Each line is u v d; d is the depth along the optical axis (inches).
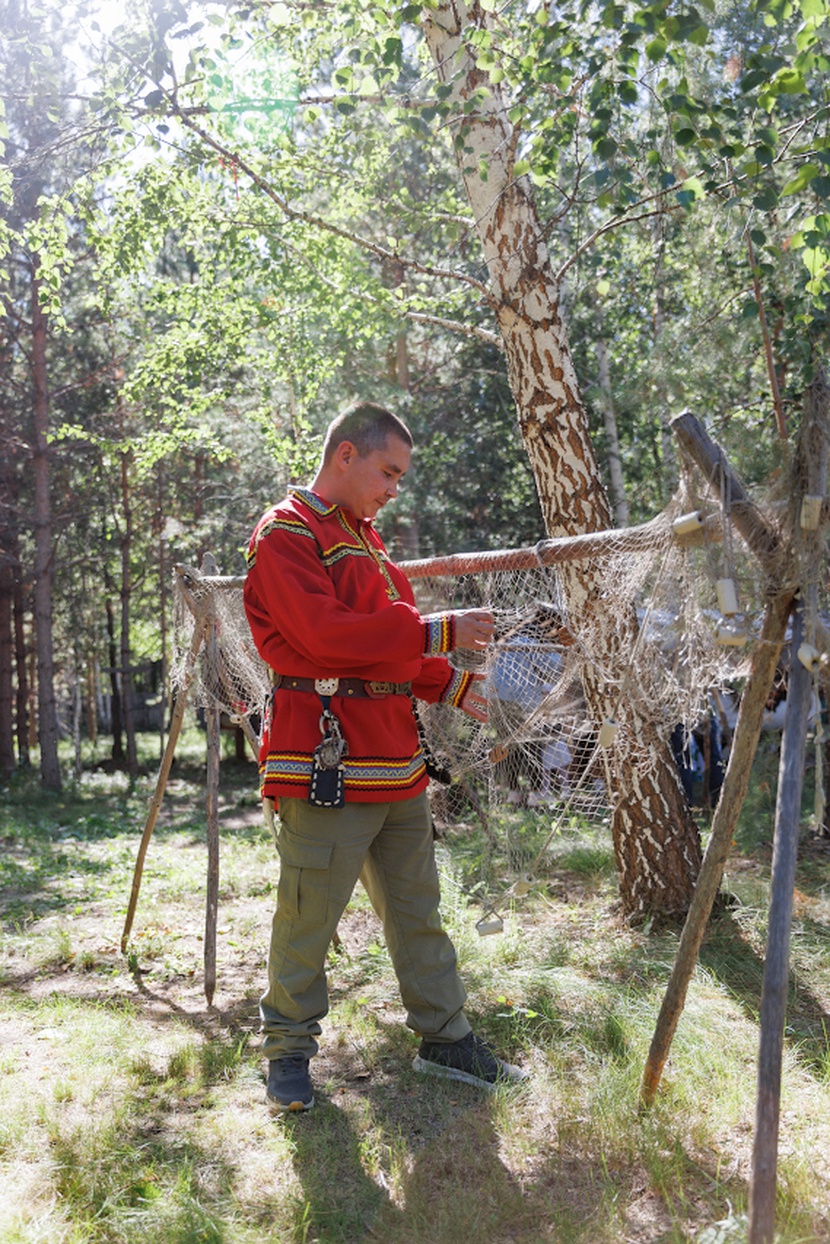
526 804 143.8
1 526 655.8
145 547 729.0
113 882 267.7
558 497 186.4
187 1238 87.7
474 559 130.7
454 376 559.8
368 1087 118.9
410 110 177.3
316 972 115.9
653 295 384.5
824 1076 114.3
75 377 683.4
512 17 193.2
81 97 227.5
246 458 546.0
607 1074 113.4
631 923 181.5
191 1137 107.5
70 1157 101.8
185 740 1033.5
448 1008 119.7
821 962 156.4
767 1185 76.8
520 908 195.2
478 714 124.4
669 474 345.4
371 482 117.3
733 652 104.8
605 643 130.3
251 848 319.6
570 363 187.3
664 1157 97.8
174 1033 140.7
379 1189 96.6
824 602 97.4
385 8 162.7
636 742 157.8
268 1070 123.3
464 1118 109.2
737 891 188.9
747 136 173.2
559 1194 94.0
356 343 387.5
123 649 716.0
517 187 183.3
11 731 737.6
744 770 97.9
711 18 167.3
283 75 251.0
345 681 112.2
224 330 391.5
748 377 259.4
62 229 252.8
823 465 90.3
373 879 121.3
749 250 201.5
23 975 175.8
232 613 165.6
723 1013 136.5
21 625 799.1
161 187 304.7
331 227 229.6
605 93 139.6
